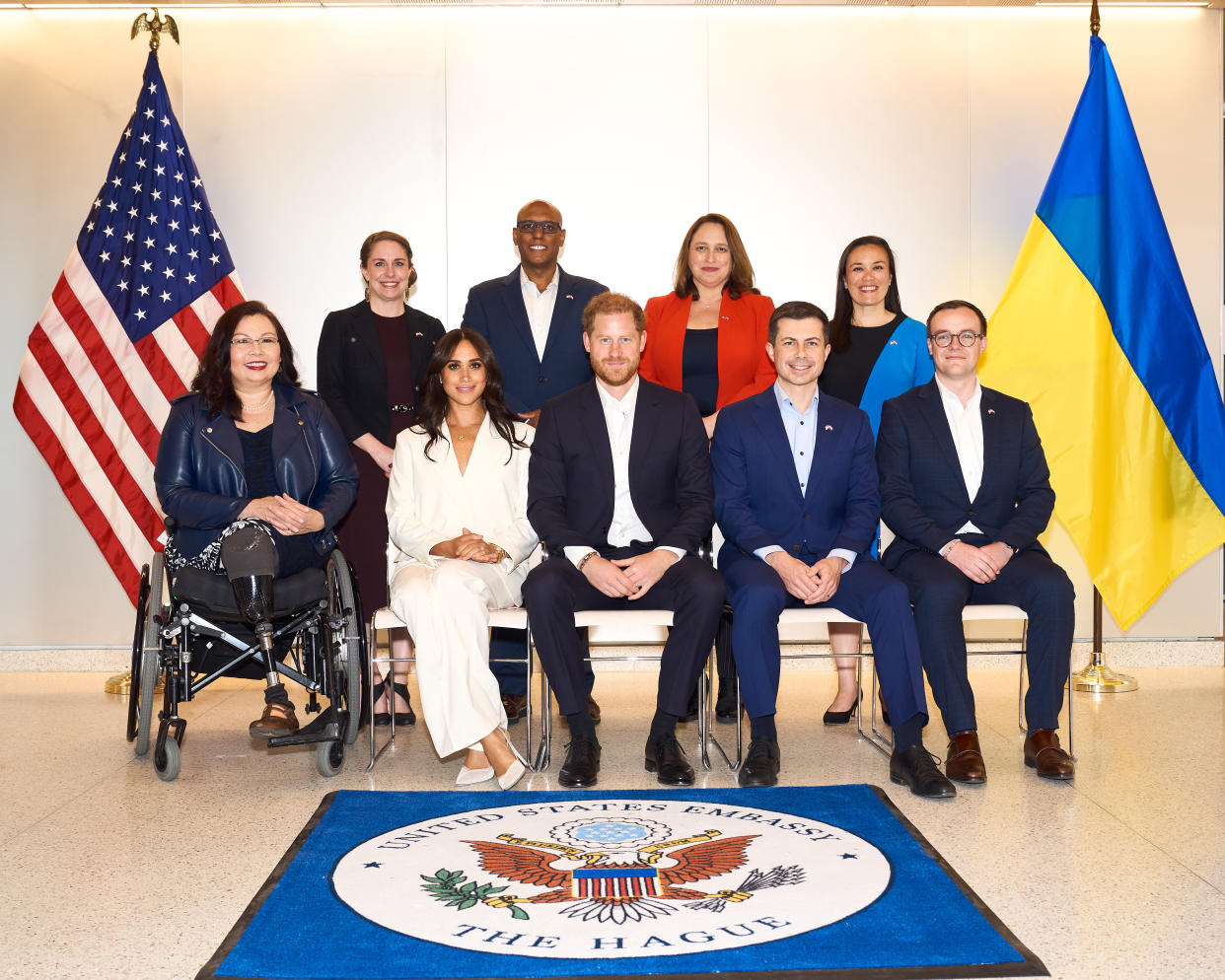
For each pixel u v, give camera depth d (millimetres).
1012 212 5879
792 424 4109
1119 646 5895
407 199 5801
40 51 5762
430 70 5781
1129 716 4676
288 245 5785
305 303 5805
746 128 5828
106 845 3107
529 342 4691
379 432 4602
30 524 5848
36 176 5789
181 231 5453
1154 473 5129
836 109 5836
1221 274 5863
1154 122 5848
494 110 5797
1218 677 5559
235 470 3934
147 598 4141
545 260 4668
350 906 2602
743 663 3732
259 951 2355
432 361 4059
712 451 4137
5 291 5805
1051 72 5848
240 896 2715
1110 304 5113
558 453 4043
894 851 2955
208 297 5449
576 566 3830
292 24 5750
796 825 3182
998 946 2361
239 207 5777
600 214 5828
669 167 5824
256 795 3605
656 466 4016
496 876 2789
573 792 3566
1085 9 5812
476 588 3680
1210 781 3676
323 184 5785
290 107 5770
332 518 3953
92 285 5406
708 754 4031
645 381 4109
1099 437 5109
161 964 2336
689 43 5809
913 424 4176
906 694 3668
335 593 4031
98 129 5785
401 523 3996
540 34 5781
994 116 5852
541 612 3688
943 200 5863
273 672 3697
